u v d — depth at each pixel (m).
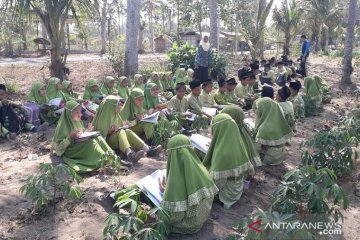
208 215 4.25
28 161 6.29
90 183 5.41
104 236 3.76
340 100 11.96
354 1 14.15
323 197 4.01
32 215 4.55
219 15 39.75
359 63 20.30
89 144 5.93
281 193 4.15
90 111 8.55
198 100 8.03
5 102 7.69
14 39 28.17
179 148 3.99
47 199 4.54
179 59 15.21
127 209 4.38
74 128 6.03
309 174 4.19
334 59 25.28
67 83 9.41
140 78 10.07
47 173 4.43
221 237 4.18
